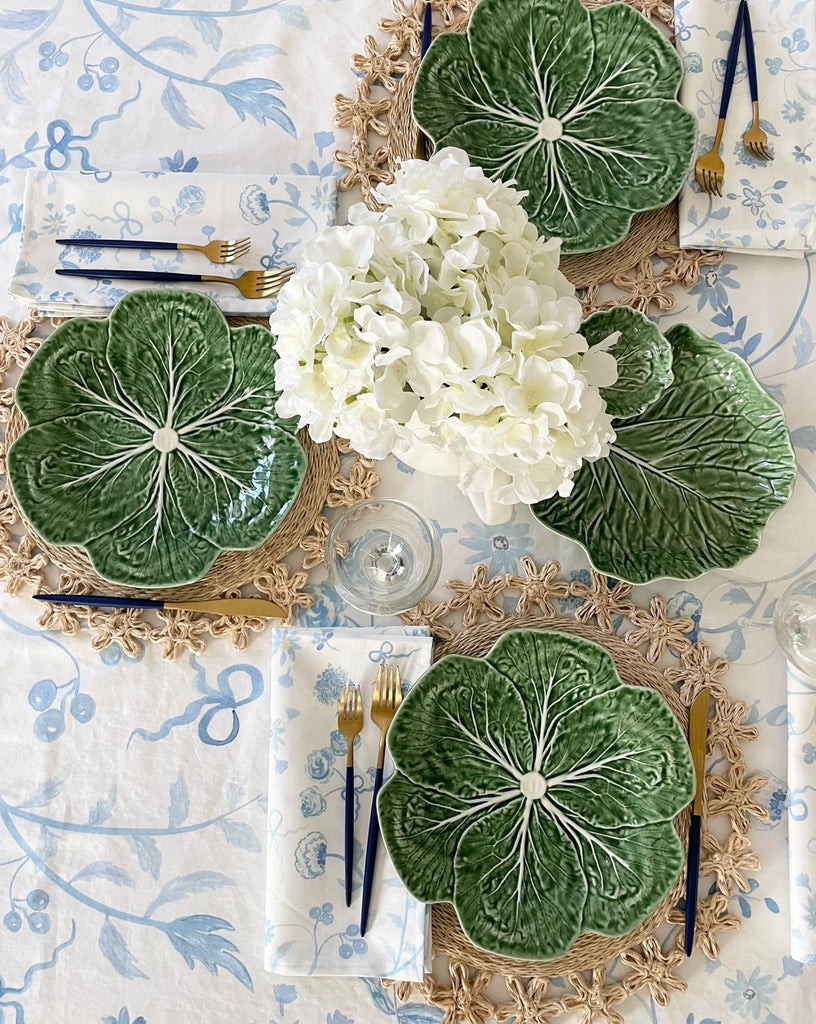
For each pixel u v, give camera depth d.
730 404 0.90
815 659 0.85
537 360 0.66
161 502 0.90
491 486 0.74
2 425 0.94
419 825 0.83
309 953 0.84
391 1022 0.87
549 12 0.95
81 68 1.02
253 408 0.91
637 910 0.83
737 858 0.87
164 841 0.89
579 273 0.94
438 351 0.65
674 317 0.95
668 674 0.90
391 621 0.91
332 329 0.67
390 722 0.86
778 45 0.96
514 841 0.85
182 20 1.02
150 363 0.91
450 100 0.94
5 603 0.93
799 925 0.84
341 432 0.72
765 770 0.89
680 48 0.96
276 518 0.88
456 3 0.99
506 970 0.85
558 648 0.86
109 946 0.88
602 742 0.86
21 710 0.91
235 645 0.91
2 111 1.01
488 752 0.86
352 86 1.00
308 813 0.85
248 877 0.89
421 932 0.83
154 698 0.91
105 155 1.00
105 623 0.91
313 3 1.01
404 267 0.68
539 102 0.95
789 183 0.94
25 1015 0.87
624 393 0.86
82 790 0.90
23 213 0.95
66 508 0.89
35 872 0.89
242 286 0.93
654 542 0.89
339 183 0.97
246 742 0.91
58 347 0.90
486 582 0.91
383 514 0.89
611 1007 0.86
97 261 0.94
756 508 0.89
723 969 0.87
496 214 0.68
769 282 0.95
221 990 0.87
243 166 0.99
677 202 0.95
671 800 0.84
